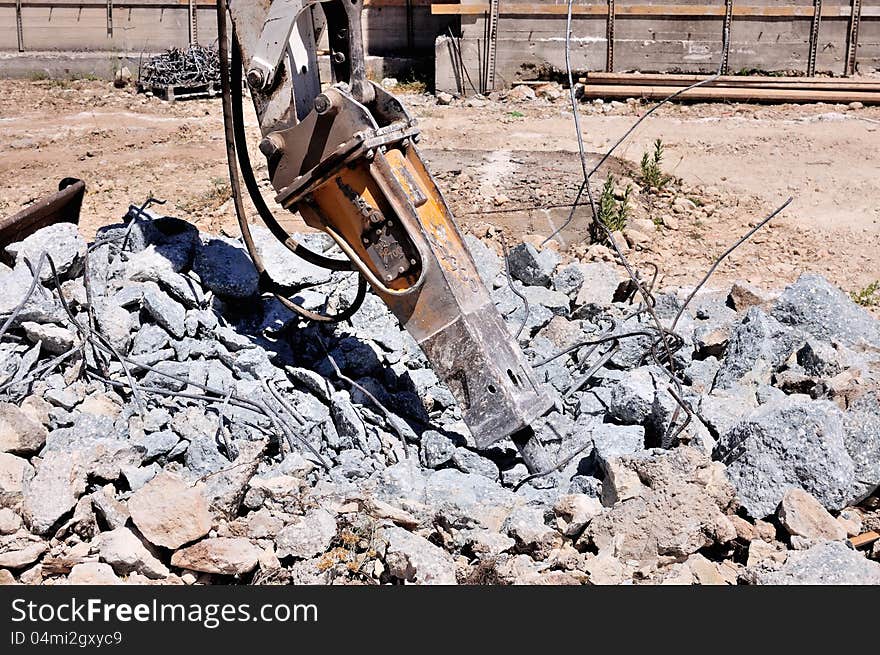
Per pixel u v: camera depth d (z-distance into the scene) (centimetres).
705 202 1309
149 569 575
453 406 753
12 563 566
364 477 658
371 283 672
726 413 707
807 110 1792
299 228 1139
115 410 689
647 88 1870
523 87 1953
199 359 746
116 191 1292
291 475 637
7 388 681
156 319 752
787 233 1230
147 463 651
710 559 615
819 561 558
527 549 605
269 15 674
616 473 618
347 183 666
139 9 2103
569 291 900
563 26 1950
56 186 1349
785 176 1425
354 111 648
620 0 1930
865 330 843
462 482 643
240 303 797
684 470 606
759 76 1898
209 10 2100
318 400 723
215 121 1734
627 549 593
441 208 677
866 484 650
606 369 803
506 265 871
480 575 574
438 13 1958
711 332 827
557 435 705
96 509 603
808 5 1903
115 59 2095
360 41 673
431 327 662
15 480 602
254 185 747
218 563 568
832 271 1127
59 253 758
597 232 1166
